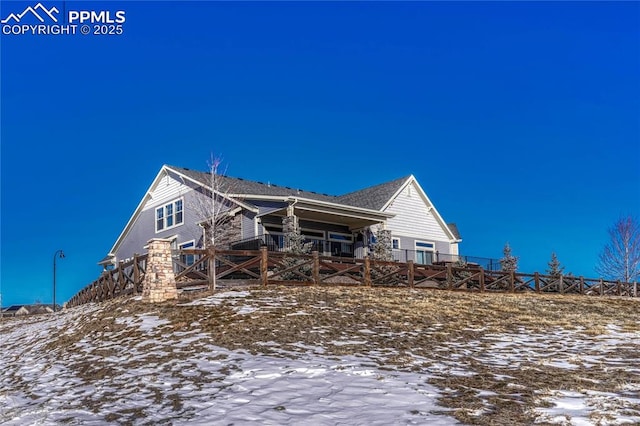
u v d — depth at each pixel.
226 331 11.34
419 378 8.08
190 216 30.89
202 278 19.34
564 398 7.04
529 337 12.37
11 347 14.30
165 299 15.13
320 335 11.25
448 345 10.98
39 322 19.56
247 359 9.19
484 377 8.23
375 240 31.48
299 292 16.31
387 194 33.25
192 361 9.30
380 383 7.75
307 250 24.67
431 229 35.25
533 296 22.89
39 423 6.80
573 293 27.84
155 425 6.44
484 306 17.08
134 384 8.33
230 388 7.69
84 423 6.68
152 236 34.19
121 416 6.88
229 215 28.09
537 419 6.18
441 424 6.05
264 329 11.55
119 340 11.58
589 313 18.17
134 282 17.53
